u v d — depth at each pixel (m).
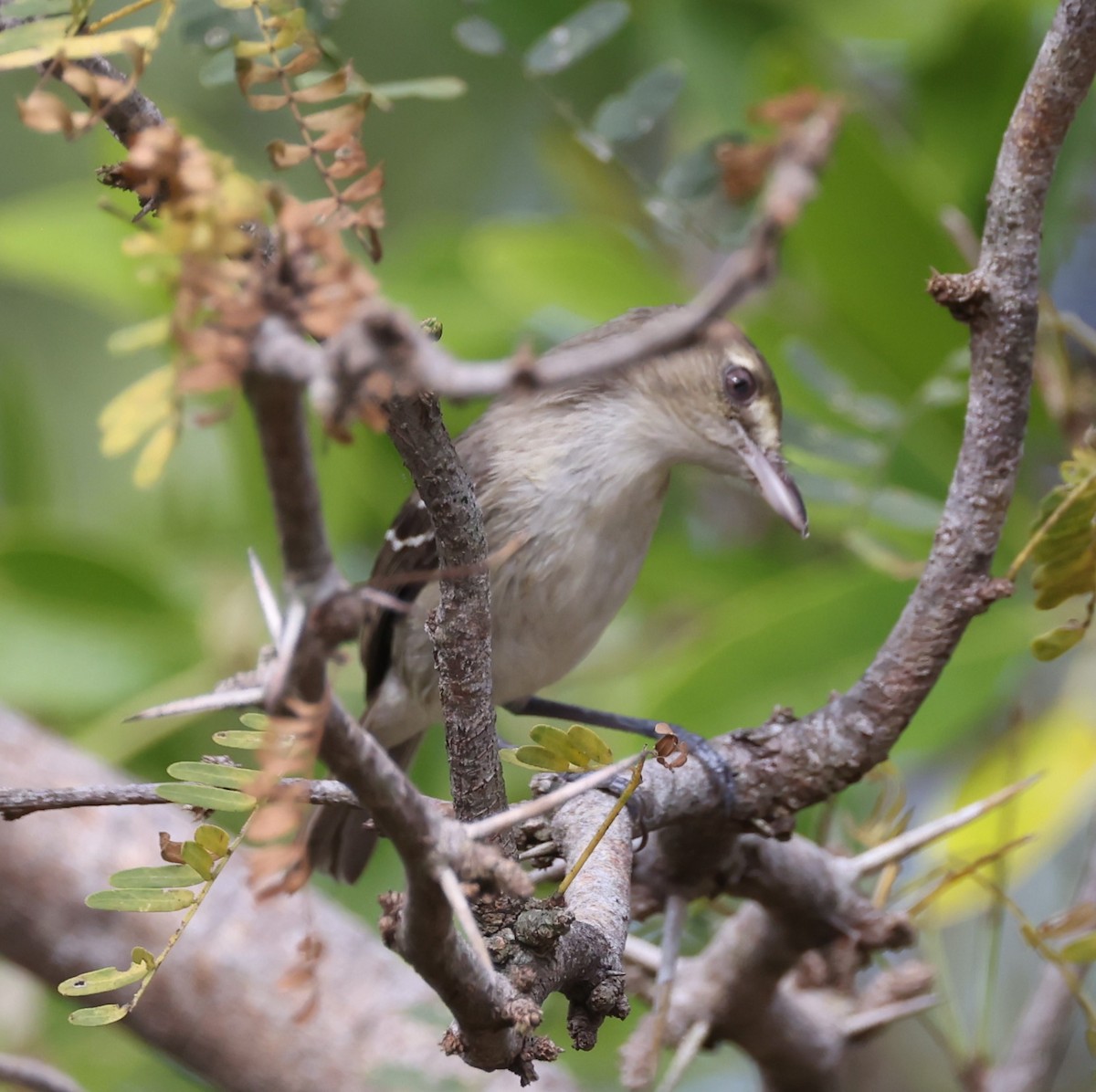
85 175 12.66
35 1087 6.29
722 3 9.27
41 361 12.96
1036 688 10.04
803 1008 7.34
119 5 6.89
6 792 4.35
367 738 3.11
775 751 5.57
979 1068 7.34
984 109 9.18
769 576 10.20
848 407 8.95
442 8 11.66
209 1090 9.77
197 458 10.86
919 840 6.45
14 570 9.68
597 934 4.36
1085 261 10.59
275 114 11.58
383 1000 8.38
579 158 10.05
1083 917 5.98
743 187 2.85
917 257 8.51
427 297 9.49
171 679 9.73
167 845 4.04
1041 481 8.95
